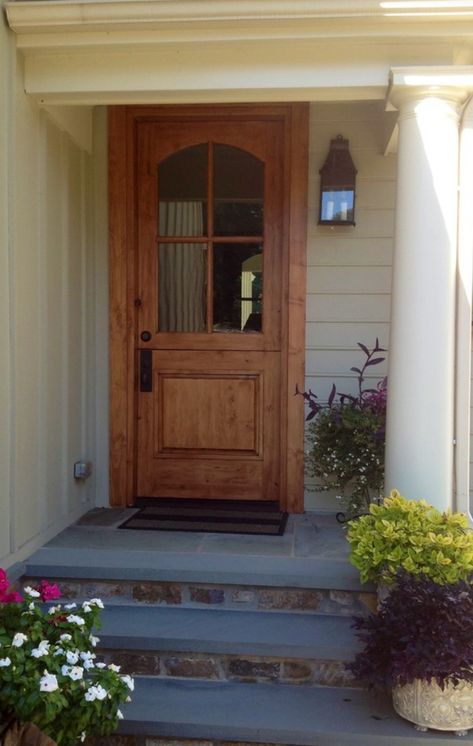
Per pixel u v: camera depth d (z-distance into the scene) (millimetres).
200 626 3039
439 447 3061
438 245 3035
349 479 3820
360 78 3123
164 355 4262
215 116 4145
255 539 3607
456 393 3197
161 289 4266
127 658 2973
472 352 3977
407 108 3076
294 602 3174
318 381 4152
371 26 3033
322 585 3135
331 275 4133
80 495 4074
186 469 4277
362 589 3111
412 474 3061
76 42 3139
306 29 3051
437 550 2678
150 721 2641
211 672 2945
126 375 4223
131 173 4180
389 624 2516
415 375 3051
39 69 3250
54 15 3057
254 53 3158
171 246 4250
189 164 4207
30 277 3373
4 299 3141
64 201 3795
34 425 3434
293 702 2783
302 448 4125
